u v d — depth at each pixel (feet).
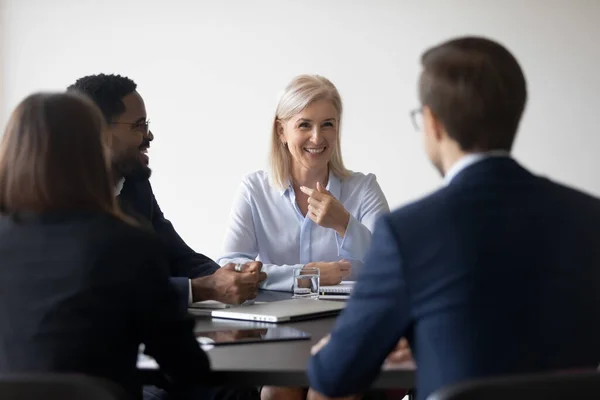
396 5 16.96
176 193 17.61
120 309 5.52
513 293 4.82
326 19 17.10
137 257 5.54
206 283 8.66
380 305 4.99
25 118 5.54
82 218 5.57
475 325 4.78
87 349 5.40
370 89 17.08
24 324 5.43
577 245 4.97
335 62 17.12
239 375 5.79
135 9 17.44
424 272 4.89
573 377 4.35
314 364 5.31
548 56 16.87
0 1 17.65
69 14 17.56
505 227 4.91
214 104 17.42
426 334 4.86
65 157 5.53
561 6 16.76
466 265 4.84
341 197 11.48
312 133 11.00
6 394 4.80
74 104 5.63
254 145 17.34
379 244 5.04
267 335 6.89
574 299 4.90
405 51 16.97
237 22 17.26
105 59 17.54
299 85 11.10
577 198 5.14
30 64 17.67
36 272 5.48
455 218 4.93
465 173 5.09
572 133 16.93
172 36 17.42
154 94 17.54
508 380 4.30
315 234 11.16
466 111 5.06
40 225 5.56
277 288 10.07
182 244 10.50
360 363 5.12
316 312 8.05
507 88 5.07
